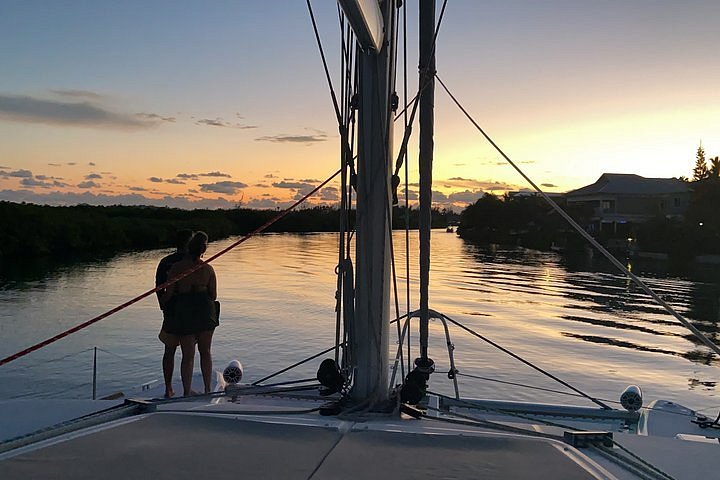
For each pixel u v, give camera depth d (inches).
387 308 138.0
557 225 3053.6
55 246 1963.6
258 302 855.7
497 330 687.1
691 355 574.9
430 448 106.4
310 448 105.0
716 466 112.2
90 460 97.3
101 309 778.8
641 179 2893.7
